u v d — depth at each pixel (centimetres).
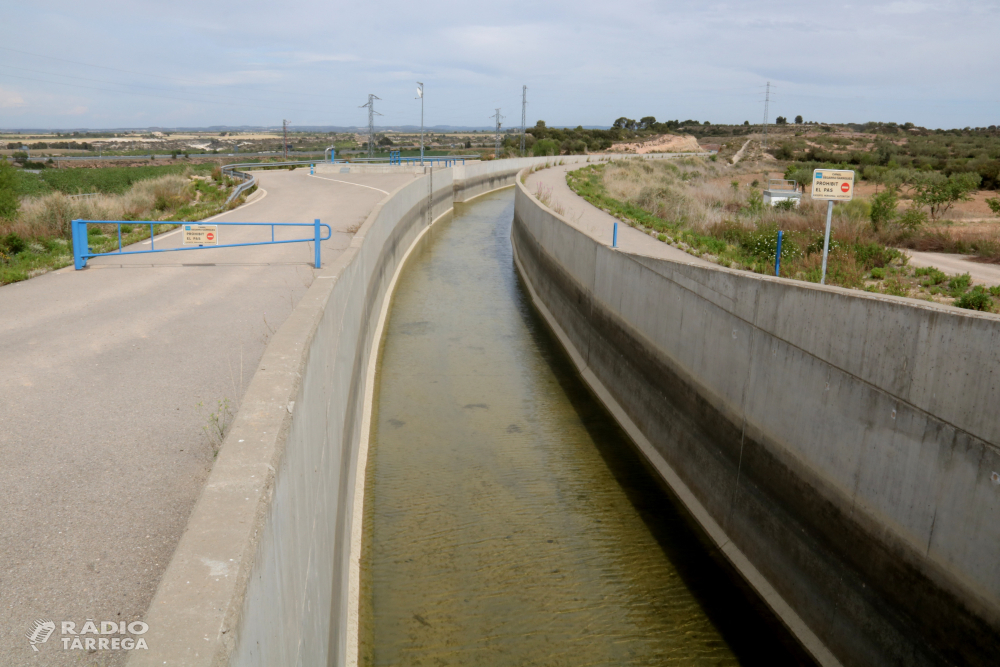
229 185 3903
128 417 775
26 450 689
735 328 961
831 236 1902
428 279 2462
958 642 600
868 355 704
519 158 6197
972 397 582
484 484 1113
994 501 564
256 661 284
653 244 2047
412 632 792
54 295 1357
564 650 775
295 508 424
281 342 549
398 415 1350
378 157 8000
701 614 840
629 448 1266
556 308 1995
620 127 14450
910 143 9538
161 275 1567
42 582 483
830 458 764
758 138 11312
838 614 750
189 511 586
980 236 2069
